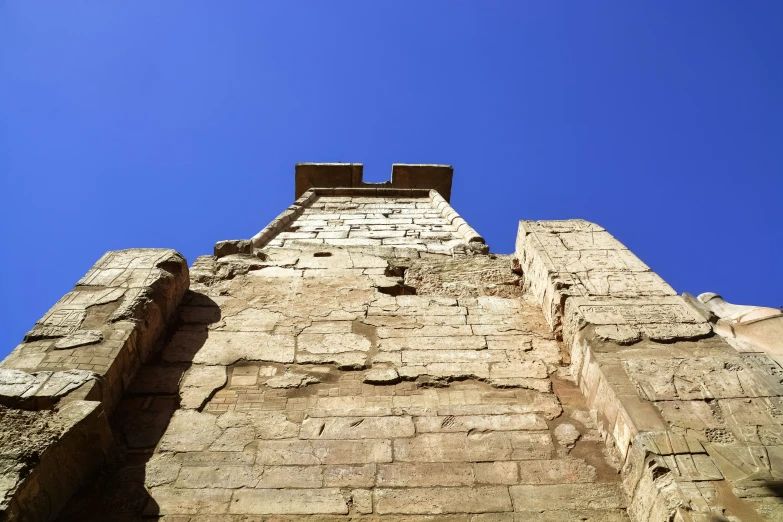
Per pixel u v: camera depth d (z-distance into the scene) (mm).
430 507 4520
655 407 4848
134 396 5633
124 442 5090
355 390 5801
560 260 7191
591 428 5305
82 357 5430
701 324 5859
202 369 6027
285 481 4734
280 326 6762
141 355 6039
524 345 6465
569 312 6285
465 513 4477
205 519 4406
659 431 4594
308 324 6809
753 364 5297
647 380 5156
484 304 7316
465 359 6227
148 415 5406
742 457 4344
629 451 4688
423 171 18344
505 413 5477
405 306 7246
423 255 9000
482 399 5680
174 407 5520
